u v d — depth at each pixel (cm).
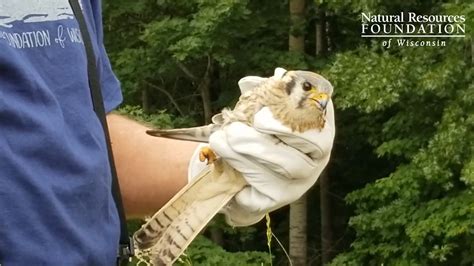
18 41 156
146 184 190
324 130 164
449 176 1134
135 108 1247
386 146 1276
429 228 1155
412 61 1160
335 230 1695
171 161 191
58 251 154
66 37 165
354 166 1623
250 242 1531
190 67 1506
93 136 165
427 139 1259
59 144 156
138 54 1423
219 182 167
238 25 1338
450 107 1148
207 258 1099
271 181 165
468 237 1173
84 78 167
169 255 166
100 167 164
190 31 1316
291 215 1554
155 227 169
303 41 1463
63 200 155
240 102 169
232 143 164
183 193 168
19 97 153
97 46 185
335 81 1159
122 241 176
